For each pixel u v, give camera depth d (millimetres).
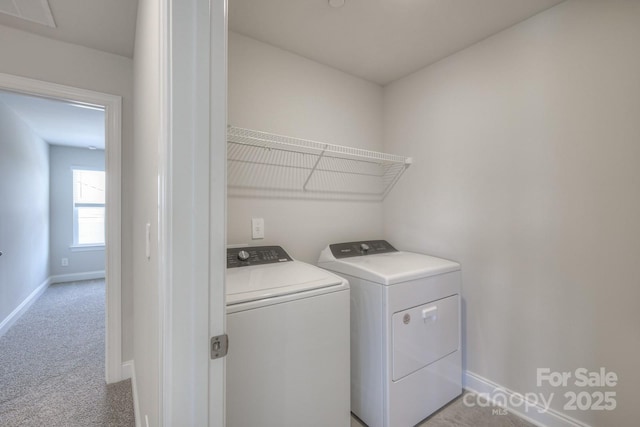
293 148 1967
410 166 2248
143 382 1235
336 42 1852
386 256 2008
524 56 1625
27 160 3641
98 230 5297
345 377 1341
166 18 623
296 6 1529
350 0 1486
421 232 2170
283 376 1152
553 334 1532
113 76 1962
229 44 1736
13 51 1685
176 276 630
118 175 1977
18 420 1666
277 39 1819
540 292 1575
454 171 1964
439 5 1514
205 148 653
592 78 1389
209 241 666
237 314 1050
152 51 844
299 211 2000
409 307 1535
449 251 1988
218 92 670
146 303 1047
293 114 1969
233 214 1743
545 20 1542
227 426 1025
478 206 1834
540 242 1572
